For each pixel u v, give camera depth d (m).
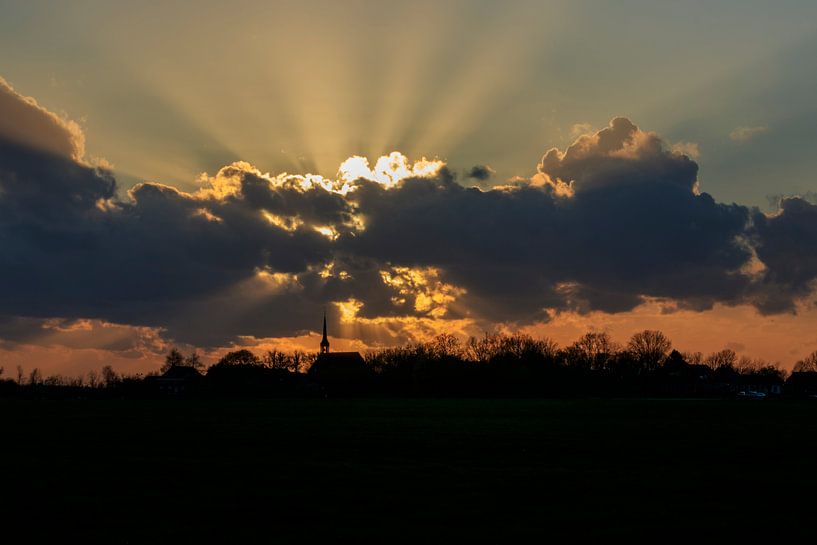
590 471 48.41
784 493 40.03
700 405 167.62
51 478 45.28
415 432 80.44
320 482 43.66
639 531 31.30
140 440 70.25
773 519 33.47
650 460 54.69
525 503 37.16
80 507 36.25
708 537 30.36
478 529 31.72
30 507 36.25
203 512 35.09
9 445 65.12
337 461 53.47
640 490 40.91
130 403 183.00
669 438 73.00
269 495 39.31
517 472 47.88
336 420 103.88
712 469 49.56
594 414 122.75
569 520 33.28
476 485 42.53
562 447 63.62
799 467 50.69
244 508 35.97
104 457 56.12
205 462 52.94
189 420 103.75
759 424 96.88
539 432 80.44
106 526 32.41
